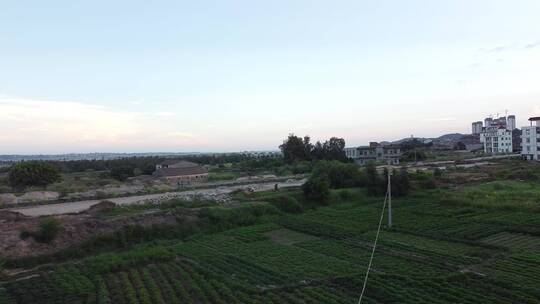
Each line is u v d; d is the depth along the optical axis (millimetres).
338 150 141750
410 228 54219
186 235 53031
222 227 56812
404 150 164875
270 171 134250
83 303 30875
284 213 66812
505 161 133250
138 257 41344
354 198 78875
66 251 44125
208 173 134875
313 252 44750
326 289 33094
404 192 79250
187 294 32062
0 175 132250
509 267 37625
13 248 42531
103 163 194000
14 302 31125
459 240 47562
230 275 37125
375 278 35062
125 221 51969
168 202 65625
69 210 62812
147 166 154750
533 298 30078
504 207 63875
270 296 31812
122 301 31094
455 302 29781
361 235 52000
